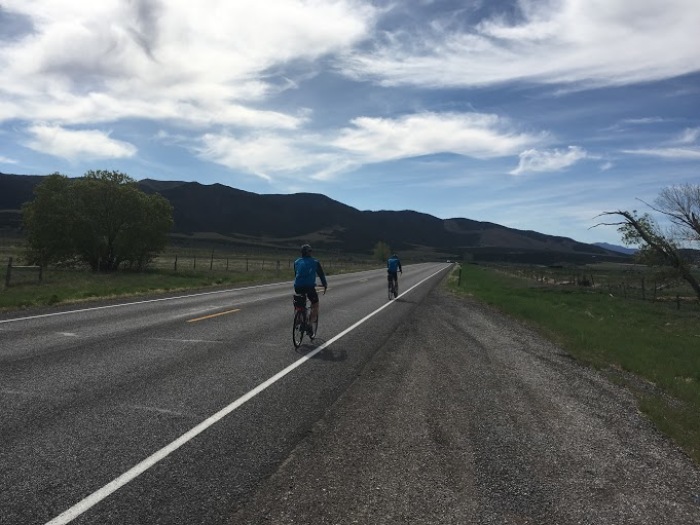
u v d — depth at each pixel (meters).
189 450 4.36
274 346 9.29
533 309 18.97
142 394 5.89
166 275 31.39
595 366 9.30
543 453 4.73
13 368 6.77
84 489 3.57
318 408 5.72
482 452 4.67
